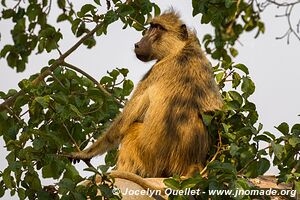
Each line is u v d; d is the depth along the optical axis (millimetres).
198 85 22781
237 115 20938
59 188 18500
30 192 20516
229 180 17766
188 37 24266
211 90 22844
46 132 20781
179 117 22453
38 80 24188
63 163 20812
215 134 21797
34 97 22109
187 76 22953
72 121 22828
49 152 21031
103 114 23891
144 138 22609
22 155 20531
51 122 22438
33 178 20562
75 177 18281
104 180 18188
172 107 22547
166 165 22484
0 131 22547
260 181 20266
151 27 25078
